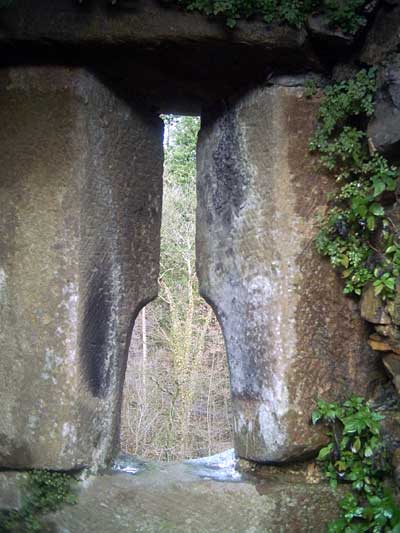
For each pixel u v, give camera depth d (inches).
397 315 105.1
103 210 123.0
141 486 118.1
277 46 112.1
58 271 117.2
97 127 122.3
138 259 131.9
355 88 110.9
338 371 116.2
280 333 114.6
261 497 114.1
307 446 114.2
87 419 119.2
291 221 115.3
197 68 121.4
